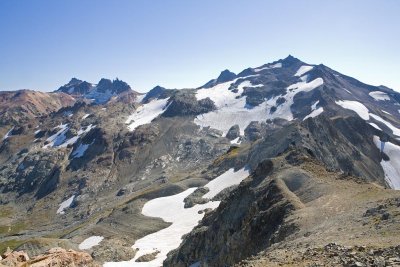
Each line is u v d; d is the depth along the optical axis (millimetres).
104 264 98688
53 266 40688
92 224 146500
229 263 56625
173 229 120438
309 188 58594
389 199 39031
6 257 40156
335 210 44156
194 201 137625
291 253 29375
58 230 182000
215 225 70125
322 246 28141
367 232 30281
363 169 165125
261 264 28047
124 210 143500
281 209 52906
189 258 72000
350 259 21922
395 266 19000
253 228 55000
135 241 116938
